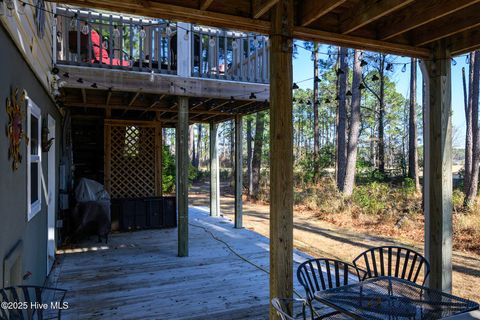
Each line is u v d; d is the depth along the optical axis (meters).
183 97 5.05
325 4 2.09
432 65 2.92
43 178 3.56
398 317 1.73
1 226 1.80
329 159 18.48
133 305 3.14
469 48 2.72
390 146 23.34
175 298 3.31
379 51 2.81
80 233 5.39
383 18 2.58
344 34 2.53
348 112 20.17
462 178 15.47
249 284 3.70
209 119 8.09
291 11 2.31
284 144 2.29
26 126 2.57
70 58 5.57
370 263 5.27
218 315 2.95
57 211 5.07
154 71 4.94
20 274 2.23
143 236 6.05
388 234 7.49
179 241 4.78
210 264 4.43
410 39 2.80
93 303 3.18
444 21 2.55
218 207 8.24
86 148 6.79
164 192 13.34
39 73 3.08
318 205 10.90
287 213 2.29
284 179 2.28
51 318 2.86
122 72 4.67
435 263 2.92
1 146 1.82
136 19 5.01
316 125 15.24
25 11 2.43
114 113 6.96
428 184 2.99
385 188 12.20
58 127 5.12
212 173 8.23
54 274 4.00
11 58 2.05
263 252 5.02
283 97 2.29
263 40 5.54
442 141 2.89
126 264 4.41
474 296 4.01
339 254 5.82
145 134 7.01
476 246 6.27
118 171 6.78
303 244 6.55
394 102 19.94
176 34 5.09
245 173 19.38
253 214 10.40
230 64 6.25
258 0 2.20
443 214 2.89
